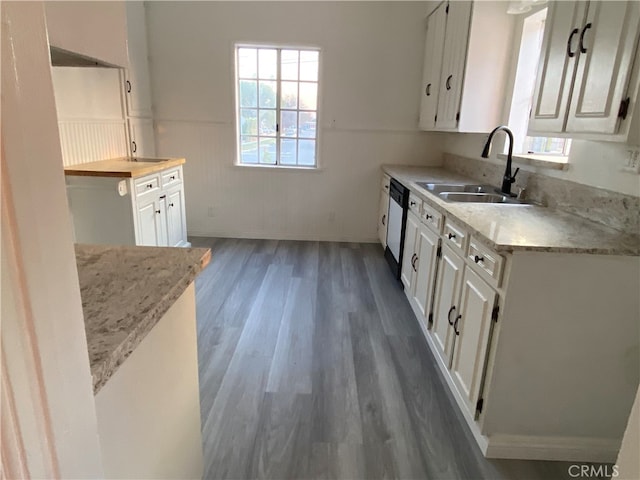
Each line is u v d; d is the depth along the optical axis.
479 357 1.68
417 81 4.16
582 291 1.48
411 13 3.98
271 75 4.23
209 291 3.16
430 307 2.43
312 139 4.43
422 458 1.64
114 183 2.81
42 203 0.42
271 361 2.26
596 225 1.78
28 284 0.40
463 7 2.89
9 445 0.38
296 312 2.85
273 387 2.04
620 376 1.58
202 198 4.50
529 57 2.71
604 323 1.52
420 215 2.71
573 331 1.53
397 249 3.42
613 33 1.44
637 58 1.34
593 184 1.90
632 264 1.45
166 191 3.46
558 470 1.62
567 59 1.70
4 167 0.36
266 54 4.18
